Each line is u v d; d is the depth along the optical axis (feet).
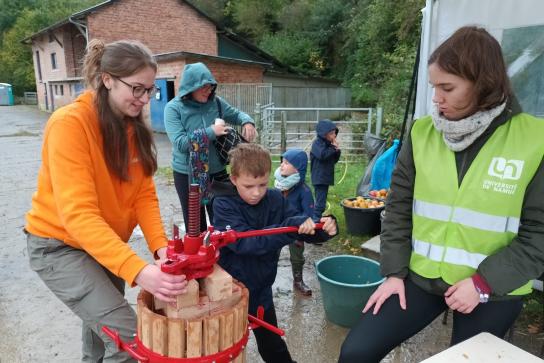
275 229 5.76
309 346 9.66
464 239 5.20
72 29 73.10
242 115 12.78
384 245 5.92
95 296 5.82
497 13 10.95
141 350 4.74
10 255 14.48
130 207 6.65
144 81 5.78
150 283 4.79
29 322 10.51
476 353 4.50
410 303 5.57
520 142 4.92
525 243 4.92
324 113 68.13
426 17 12.13
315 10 85.76
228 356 4.66
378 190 17.37
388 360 9.07
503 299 5.29
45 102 91.66
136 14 62.39
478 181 5.08
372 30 53.98
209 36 69.72
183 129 11.71
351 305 9.76
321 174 16.35
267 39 89.81
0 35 136.77
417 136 5.69
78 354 9.27
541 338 9.34
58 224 5.92
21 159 33.37
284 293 12.10
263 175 6.60
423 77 12.52
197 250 4.78
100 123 5.87
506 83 4.81
